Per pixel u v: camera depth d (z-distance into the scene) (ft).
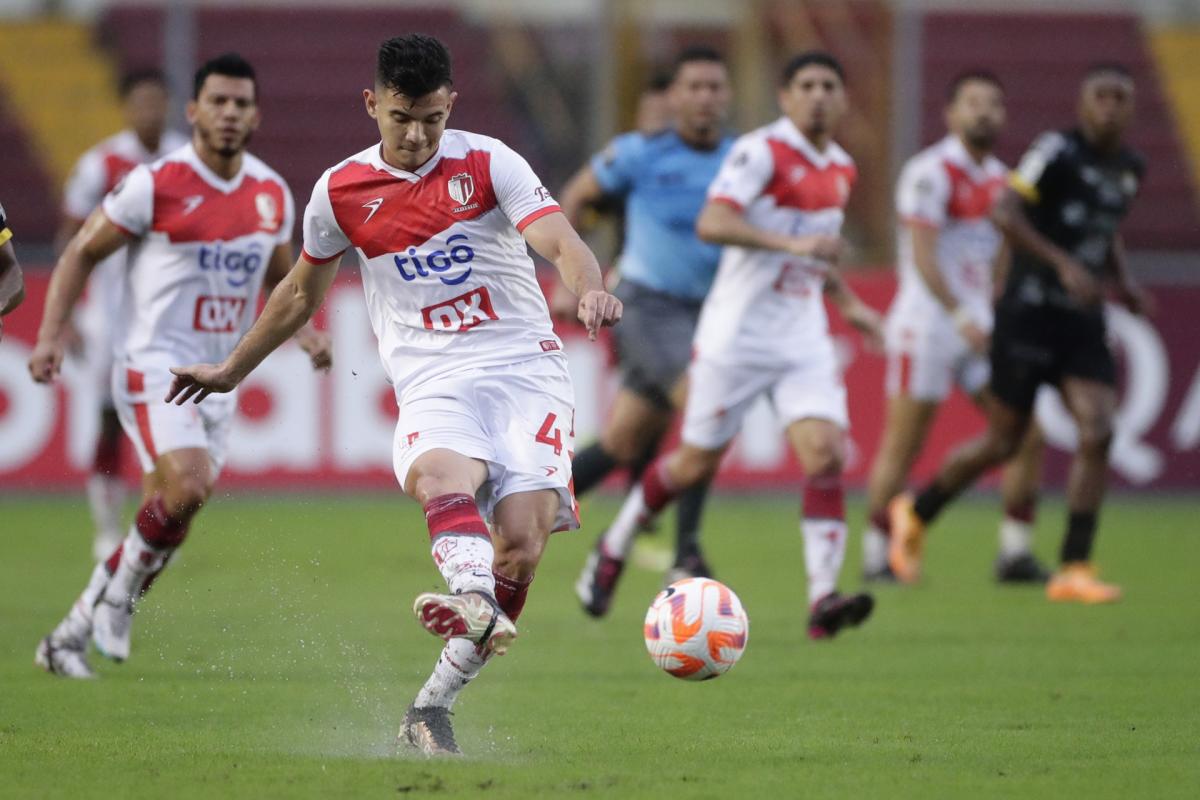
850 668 83.30
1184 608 107.76
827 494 91.91
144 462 79.51
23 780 55.77
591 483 111.55
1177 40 226.79
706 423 96.07
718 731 66.33
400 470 59.21
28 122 208.85
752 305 94.12
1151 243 214.90
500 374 60.08
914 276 122.83
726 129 213.46
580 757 60.44
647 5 212.43
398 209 59.26
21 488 167.84
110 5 220.23
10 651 87.45
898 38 187.32
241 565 122.83
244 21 219.61
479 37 223.92
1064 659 86.38
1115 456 175.22
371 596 110.01
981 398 123.85
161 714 69.82
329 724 67.72
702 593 64.80
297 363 167.84
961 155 122.21
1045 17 225.35
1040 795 54.13
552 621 101.24
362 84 217.77
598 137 191.62
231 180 81.00
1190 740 64.39
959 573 128.16
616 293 113.29
